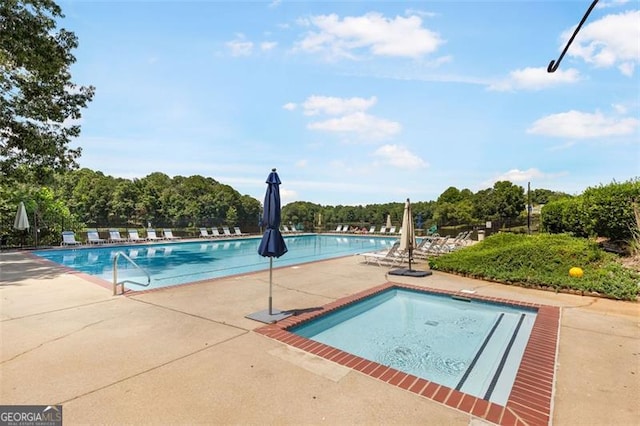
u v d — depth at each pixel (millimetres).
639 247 7926
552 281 7176
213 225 25703
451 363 4160
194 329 4453
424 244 13492
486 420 2512
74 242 16516
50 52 10500
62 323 4637
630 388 3049
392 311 6418
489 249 9836
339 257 13070
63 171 13156
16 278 7871
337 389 2945
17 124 11188
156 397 2752
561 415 2600
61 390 2844
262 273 9016
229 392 2855
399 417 2525
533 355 3812
